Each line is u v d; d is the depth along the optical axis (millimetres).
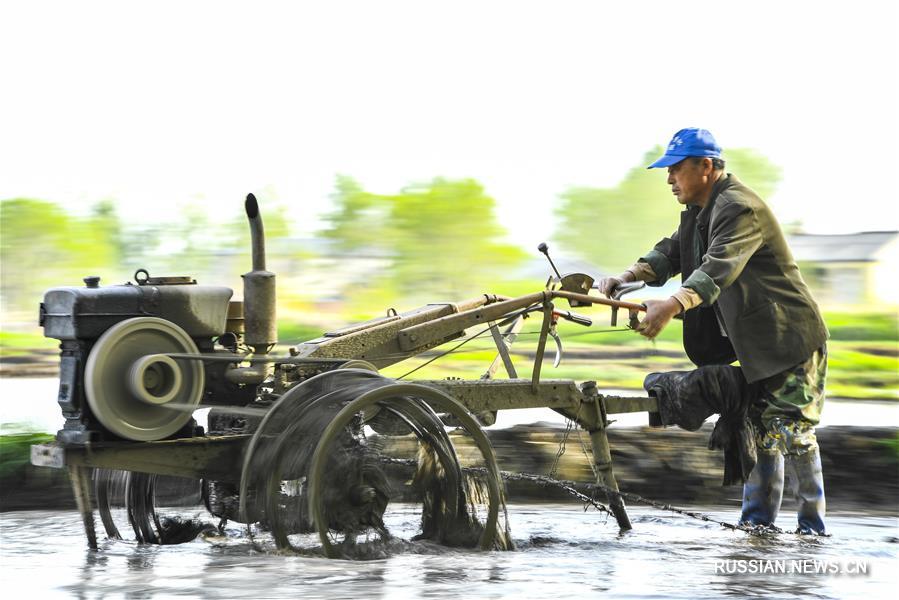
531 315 17234
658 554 13484
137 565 12023
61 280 87375
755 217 15516
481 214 88688
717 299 16016
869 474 20578
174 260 88875
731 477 16156
